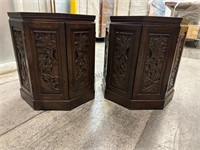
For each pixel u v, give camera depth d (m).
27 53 0.84
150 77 0.94
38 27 0.79
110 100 1.12
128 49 0.91
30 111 0.96
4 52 1.55
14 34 0.93
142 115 0.96
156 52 0.88
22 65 0.96
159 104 1.01
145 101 1.00
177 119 0.93
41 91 0.93
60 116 0.92
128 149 0.70
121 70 0.98
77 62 0.93
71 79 0.93
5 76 1.50
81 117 0.92
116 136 0.78
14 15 0.84
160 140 0.76
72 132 0.80
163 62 0.91
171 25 0.82
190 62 2.27
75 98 1.00
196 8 2.85
